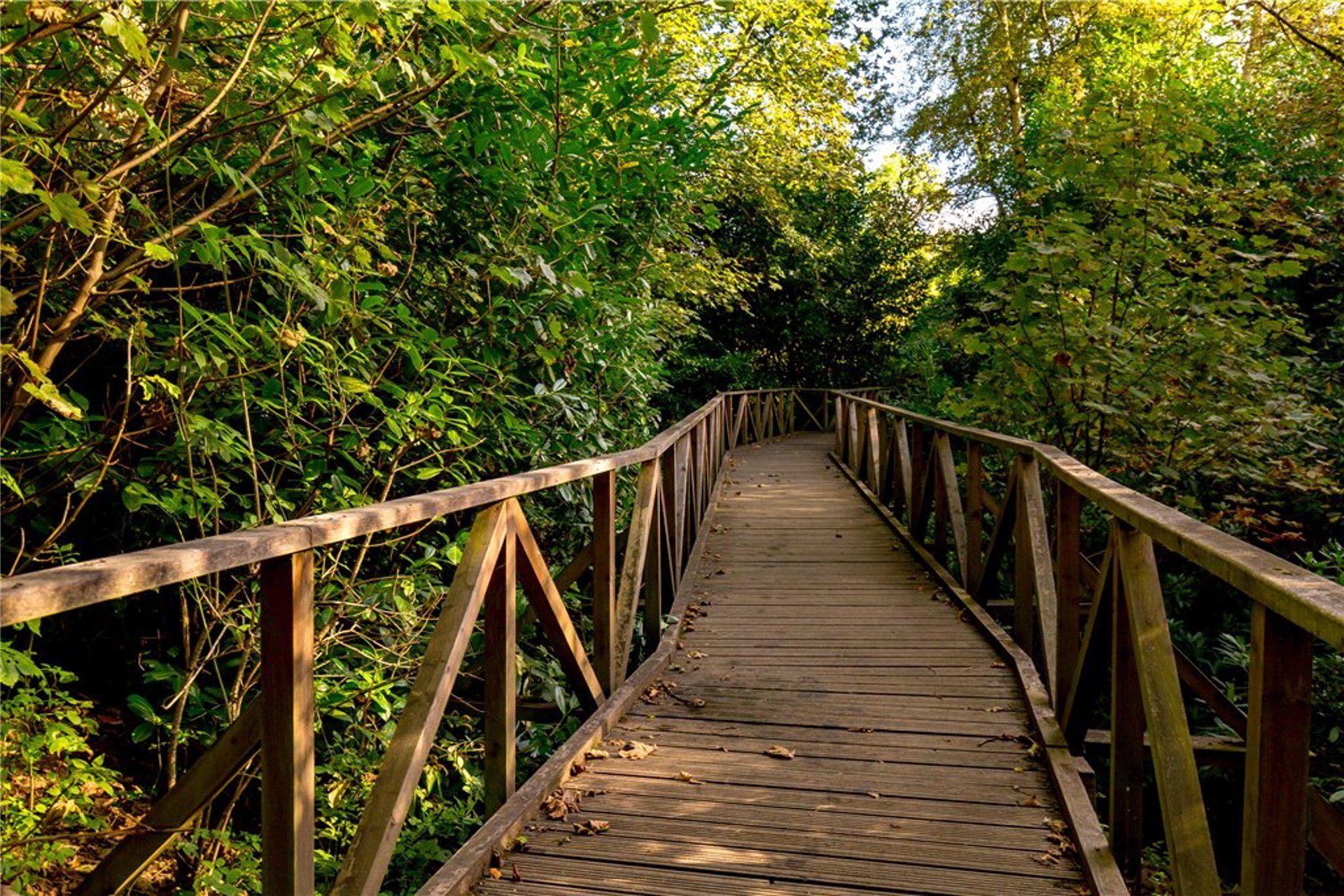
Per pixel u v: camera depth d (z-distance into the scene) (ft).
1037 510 12.75
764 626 15.37
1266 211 17.97
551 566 15.35
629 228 16.22
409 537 10.96
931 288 67.31
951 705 11.59
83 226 5.86
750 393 48.93
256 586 9.91
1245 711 12.17
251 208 10.11
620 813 8.68
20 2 6.01
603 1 13.35
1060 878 7.45
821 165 45.57
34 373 5.88
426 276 12.49
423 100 10.69
